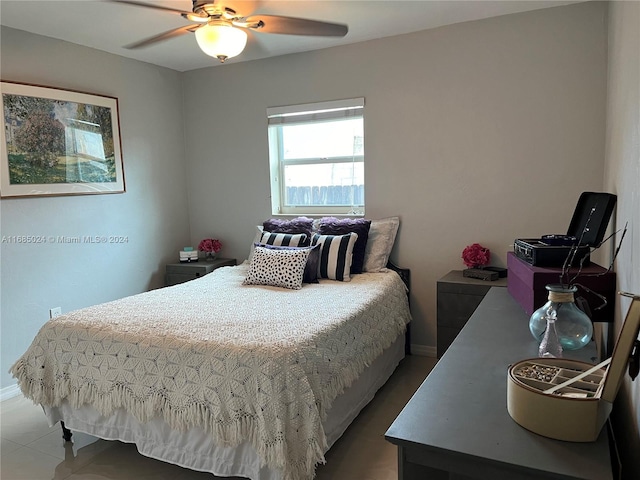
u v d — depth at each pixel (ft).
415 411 3.58
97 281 11.40
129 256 12.24
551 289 4.67
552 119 9.52
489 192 10.28
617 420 4.63
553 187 9.68
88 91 10.99
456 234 10.71
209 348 6.04
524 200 9.96
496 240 10.32
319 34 8.02
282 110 12.27
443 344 9.80
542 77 9.50
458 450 3.07
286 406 5.57
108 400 6.61
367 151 11.46
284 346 5.93
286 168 13.01
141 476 6.76
